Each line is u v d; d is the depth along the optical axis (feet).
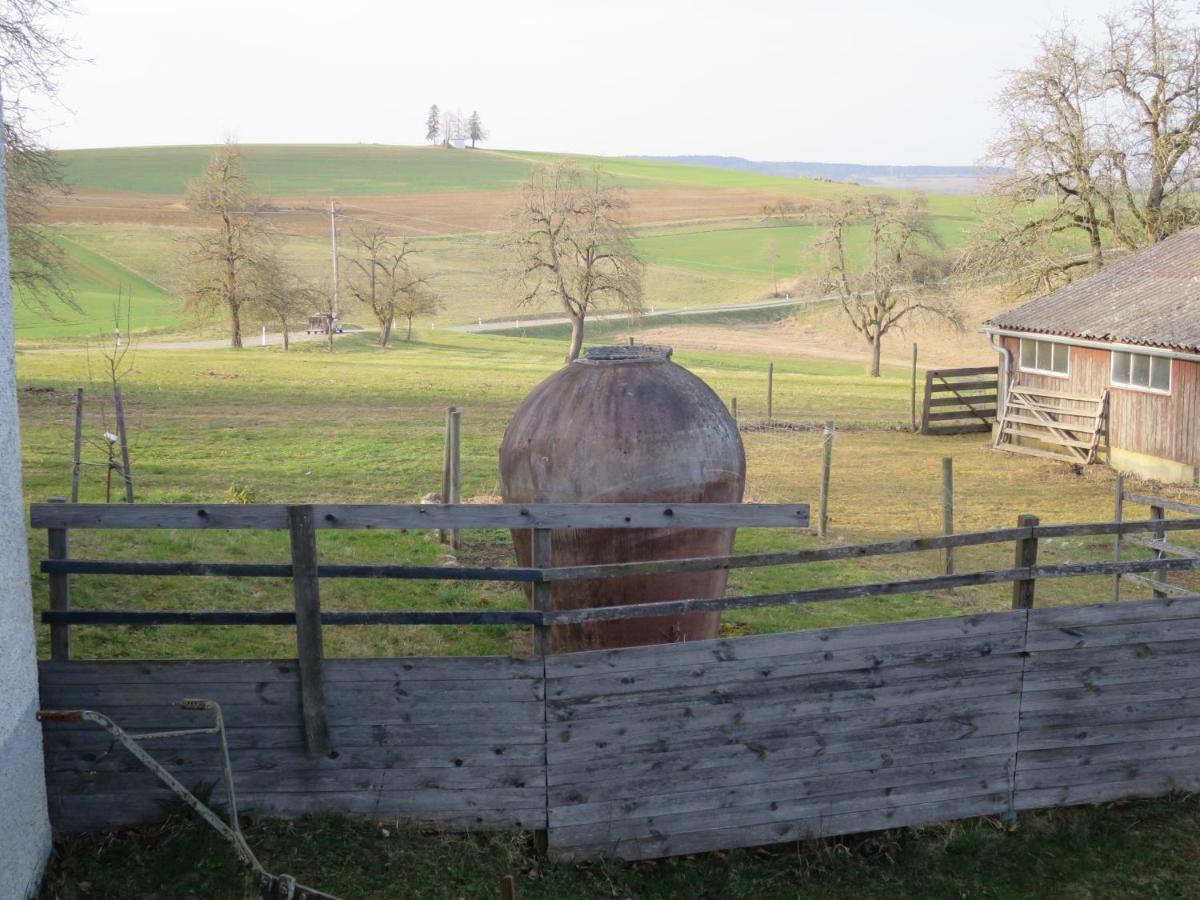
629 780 22.57
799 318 325.83
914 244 228.02
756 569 49.44
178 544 42.91
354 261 242.99
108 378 128.26
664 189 625.82
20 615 18.76
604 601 28.14
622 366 29.04
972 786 24.77
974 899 22.58
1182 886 23.08
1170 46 123.44
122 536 43.86
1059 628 24.85
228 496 60.80
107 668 21.01
